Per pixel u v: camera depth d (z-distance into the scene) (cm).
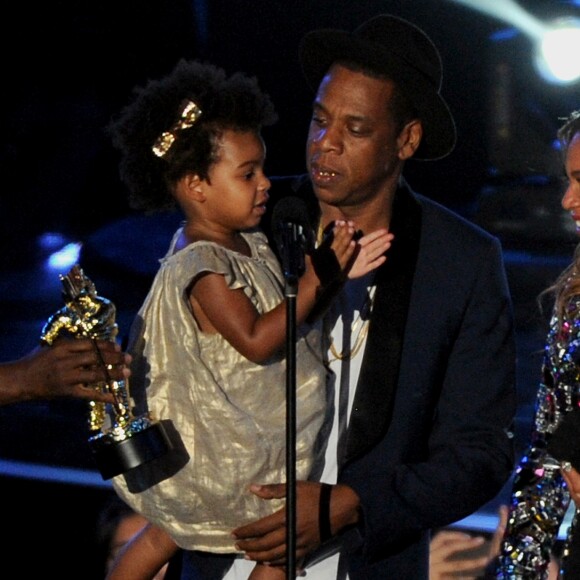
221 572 1506
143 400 1448
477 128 4803
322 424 1477
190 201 1458
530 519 1416
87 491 2231
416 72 1477
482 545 1864
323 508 1442
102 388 1405
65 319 1409
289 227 1316
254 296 1442
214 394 1420
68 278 1416
